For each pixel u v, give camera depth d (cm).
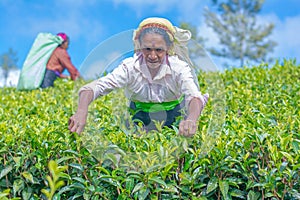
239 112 434
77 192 305
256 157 308
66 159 306
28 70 820
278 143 315
